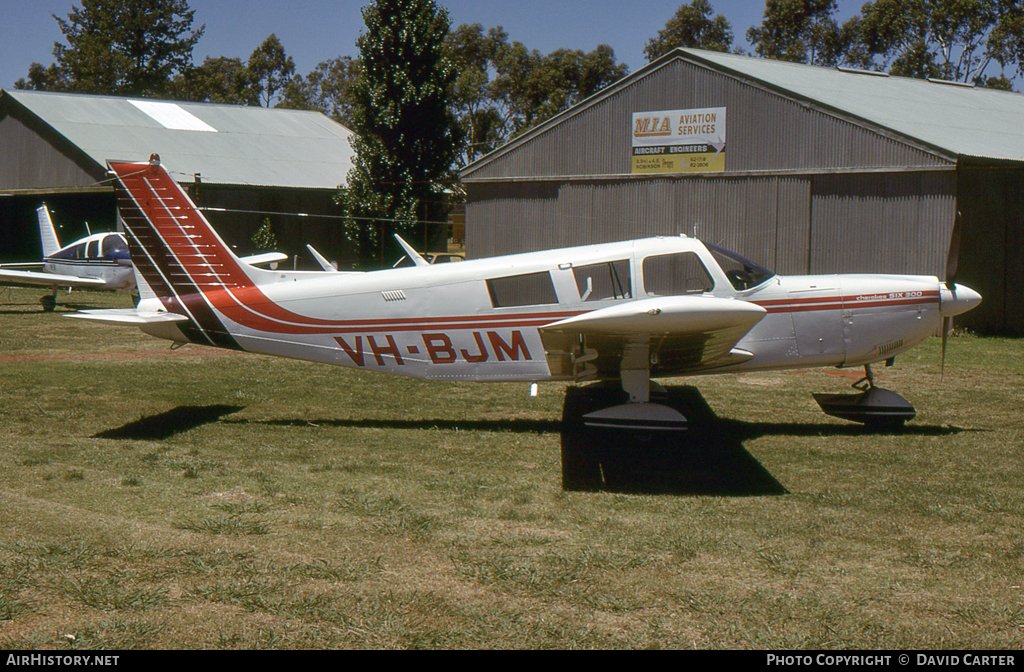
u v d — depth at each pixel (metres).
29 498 5.61
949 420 8.33
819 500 5.72
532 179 21.33
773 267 17.70
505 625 3.85
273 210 28.16
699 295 7.48
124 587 4.20
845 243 16.62
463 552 4.73
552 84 59.72
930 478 6.25
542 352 7.59
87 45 62.75
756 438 7.57
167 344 13.68
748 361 7.68
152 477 6.15
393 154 25.39
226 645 3.64
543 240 21.28
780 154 17.47
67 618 3.88
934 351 13.60
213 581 4.30
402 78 25.14
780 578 4.40
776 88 17.36
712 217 18.52
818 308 7.62
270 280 7.90
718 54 19.73
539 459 6.85
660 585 4.30
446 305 7.64
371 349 7.80
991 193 16.11
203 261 7.87
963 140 16.69
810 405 9.07
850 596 4.17
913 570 4.51
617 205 20.00
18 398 9.10
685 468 6.57
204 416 8.38
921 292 7.66
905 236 15.80
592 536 5.01
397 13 25.28
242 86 76.25
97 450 6.92
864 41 51.47
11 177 29.23
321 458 6.82
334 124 36.25
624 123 19.70
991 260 16.36
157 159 7.80
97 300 21.34
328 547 4.79
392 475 6.34
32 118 28.08
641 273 7.46
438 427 8.01
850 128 16.39
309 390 9.77
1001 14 47.91
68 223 30.86
